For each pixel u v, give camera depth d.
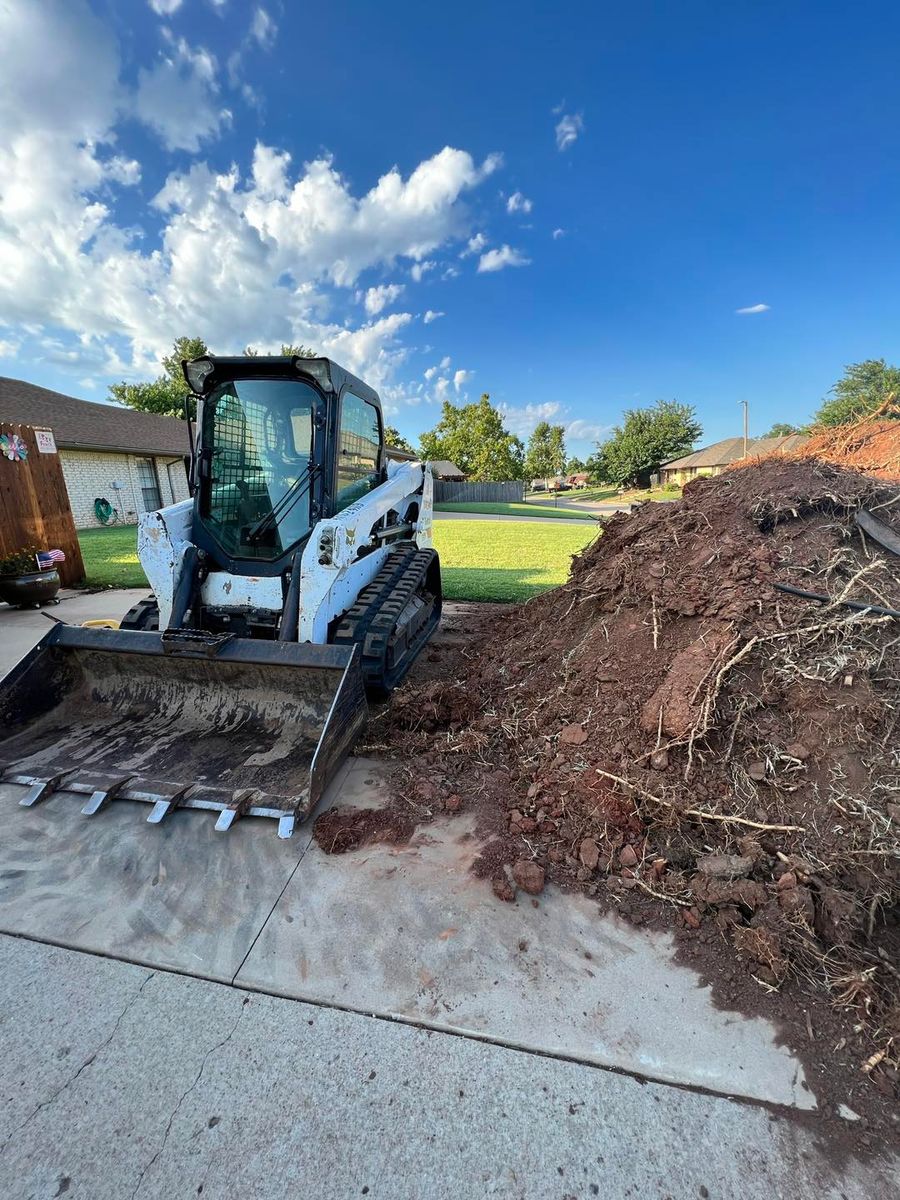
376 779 3.24
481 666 4.82
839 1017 1.89
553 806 2.88
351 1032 1.85
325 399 3.85
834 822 2.44
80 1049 1.79
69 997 1.96
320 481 3.89
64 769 3.02
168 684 3.51
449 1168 1.48
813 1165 1.50
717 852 2.49
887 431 5.36
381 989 2.00
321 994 1.98
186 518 3.94
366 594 4.20
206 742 3.25
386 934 2.22
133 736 3.32
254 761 3.08
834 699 2.76
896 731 2.63
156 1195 1.42
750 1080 1.71
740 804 2.60
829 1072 1.73
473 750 3.43
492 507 32.16
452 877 2.50
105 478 18.59
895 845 2.29
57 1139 1.54
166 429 22.72
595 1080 1.71
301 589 3.60
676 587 3.63
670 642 3.39
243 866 2.56
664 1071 1.74
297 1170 1.48
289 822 2.66
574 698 3.56
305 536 3.86
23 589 7.47
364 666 3.74
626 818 2.69
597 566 4.84
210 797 2.79
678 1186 1.45
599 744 3.10
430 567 5.84
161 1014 1.91
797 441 6.34
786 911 2.18
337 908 2.34
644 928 2.25
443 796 3.04
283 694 3.36
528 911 2.33
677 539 4.07
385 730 3.72
